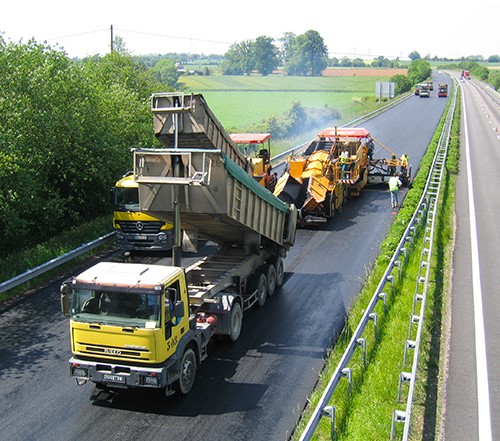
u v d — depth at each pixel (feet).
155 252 67.72
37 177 67.41
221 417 33.14
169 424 32.48
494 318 45.68
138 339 32.37
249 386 36.70
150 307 32.50
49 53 70.38
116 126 80.89
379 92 252.83
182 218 42.63
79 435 31.53
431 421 31.71
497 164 125.49
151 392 36.14
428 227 68.49
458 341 41.60
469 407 33.19
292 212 54.85
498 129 193.98
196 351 37.40
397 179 86.02
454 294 50.72
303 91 346.54
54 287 54.90
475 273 56.24
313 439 29.81
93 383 37.35
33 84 65.67
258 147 87.15
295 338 43.83
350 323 44.32
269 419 32.96
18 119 61.26
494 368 37.76
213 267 46.98
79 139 70.33
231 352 41.52
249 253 49.57
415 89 345.51
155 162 38.22
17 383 37.29
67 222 75.51
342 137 92.99
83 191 76.38
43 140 67.77
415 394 34.22
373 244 68.54
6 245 65.05
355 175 89.71
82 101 73.05
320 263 61.93
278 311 49.11
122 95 87.81
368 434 29.37
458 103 266.36
